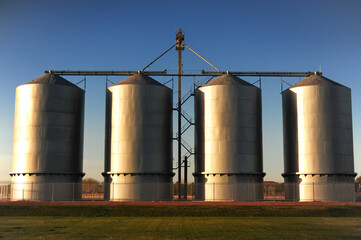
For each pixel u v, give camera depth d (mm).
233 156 54625
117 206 46625
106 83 60594
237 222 37031
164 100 57781
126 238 27656
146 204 48594
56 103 56719
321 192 54312
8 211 45031
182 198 66562
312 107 55875
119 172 54594
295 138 56844
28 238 27562
